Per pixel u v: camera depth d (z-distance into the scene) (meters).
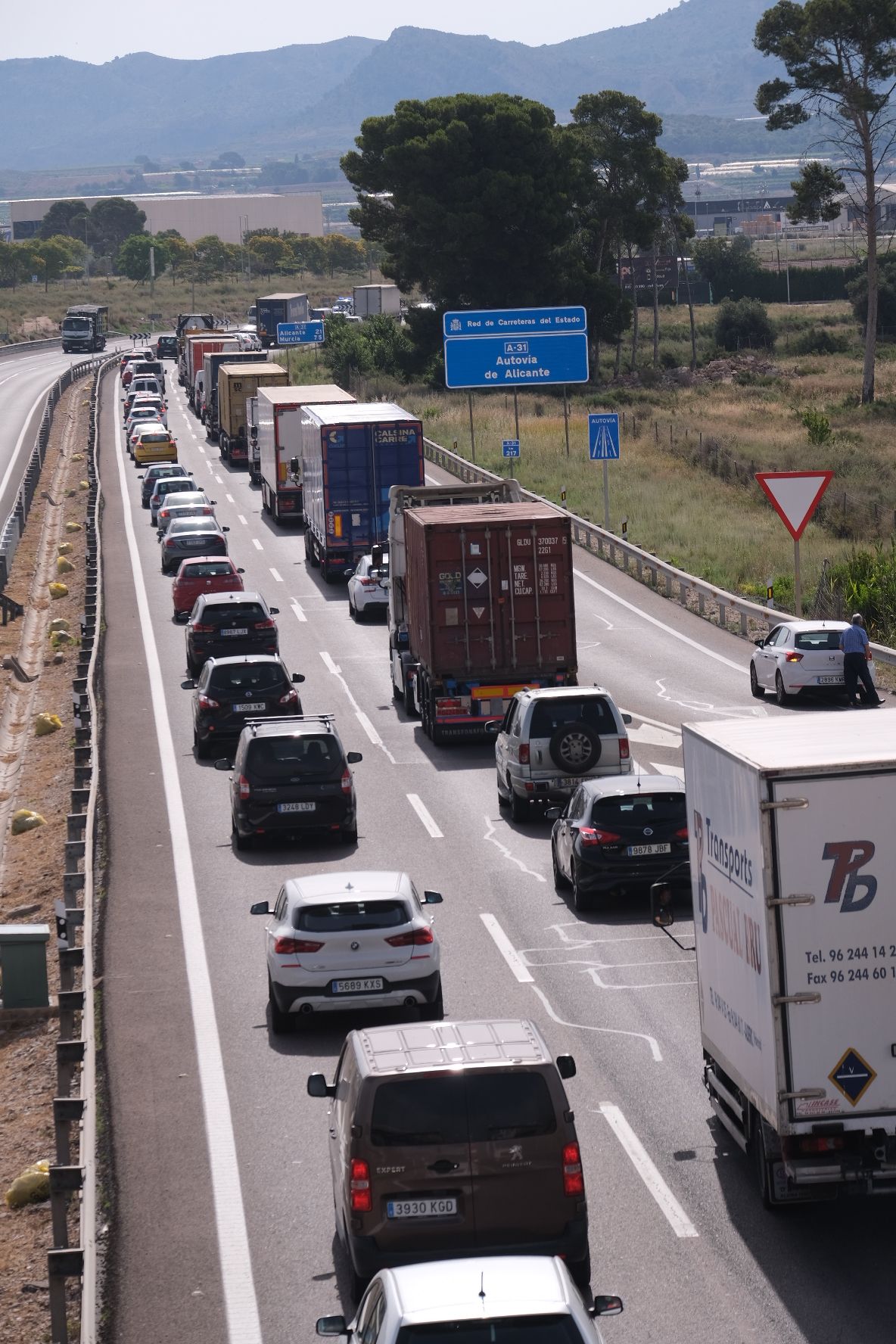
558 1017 30.92
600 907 38.41
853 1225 22.00
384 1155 18.77
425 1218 18.70
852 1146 20.58
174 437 168.25
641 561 91.12
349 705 64.88
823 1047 20.27
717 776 22.44
